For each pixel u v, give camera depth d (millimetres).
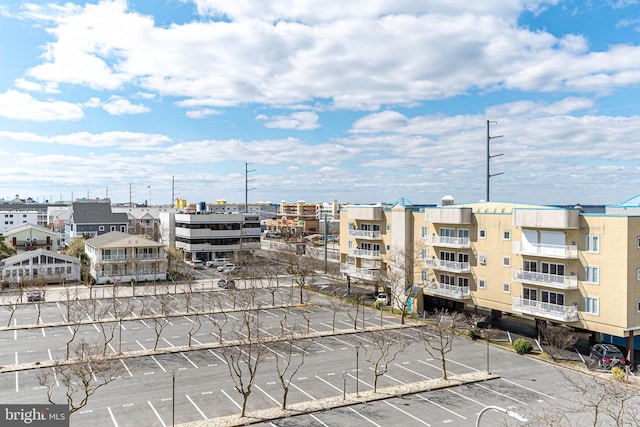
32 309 61625
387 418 30406
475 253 54156
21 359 41094
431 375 38531
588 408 30625
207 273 95875
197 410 31234
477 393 34719
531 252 47062
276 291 76125
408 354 44281
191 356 42688
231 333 50469
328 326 54344
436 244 58406
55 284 79875
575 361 42281
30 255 78312
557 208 46750
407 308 61625
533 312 46125
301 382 36719
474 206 57438
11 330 50906
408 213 63469
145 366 39906
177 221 114750
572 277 43344
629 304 39688
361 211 71062
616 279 40281
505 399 33500
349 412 31328
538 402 32875
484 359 43000
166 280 85875
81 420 29578
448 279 58031
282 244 127438
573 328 52094
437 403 32875
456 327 51594
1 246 88250
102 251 81250
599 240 41625
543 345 46875
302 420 30078
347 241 76312
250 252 103375
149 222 149625
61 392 33906
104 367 31688
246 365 40250
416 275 62719
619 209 44969
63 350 43781
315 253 117500
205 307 63625
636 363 41500
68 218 134625
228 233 111125
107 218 118000
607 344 43062
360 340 48781
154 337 49000
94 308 53562
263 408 31656
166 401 32688
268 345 45281
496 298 51531
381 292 70875
